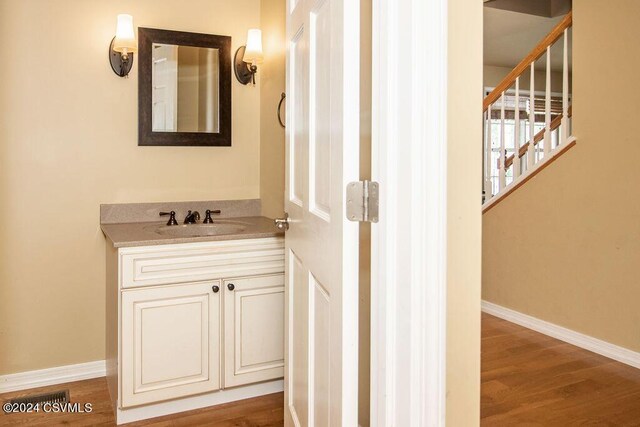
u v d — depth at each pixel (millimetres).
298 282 1739
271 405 2318
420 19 1053
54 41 2457
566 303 3123
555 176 3168
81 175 2549
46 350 2527
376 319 1183
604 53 2854
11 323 2451
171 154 2730
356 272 1182
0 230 2408
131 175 2648
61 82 2482
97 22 2537
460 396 1140
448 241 1108
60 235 2525
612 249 2836
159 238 2127
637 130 2691
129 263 2066
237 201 2877
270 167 2766
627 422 2150
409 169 1076
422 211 1066
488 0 4039
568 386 2498
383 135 1136
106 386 2516
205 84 2762
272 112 2723
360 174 1535
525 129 6078
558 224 3156
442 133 1055
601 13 2865
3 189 2402
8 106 2391
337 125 1209
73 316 2570
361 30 1510
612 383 2531
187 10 2721
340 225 1191
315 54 1472
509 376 2615
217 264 2229
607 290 2869
